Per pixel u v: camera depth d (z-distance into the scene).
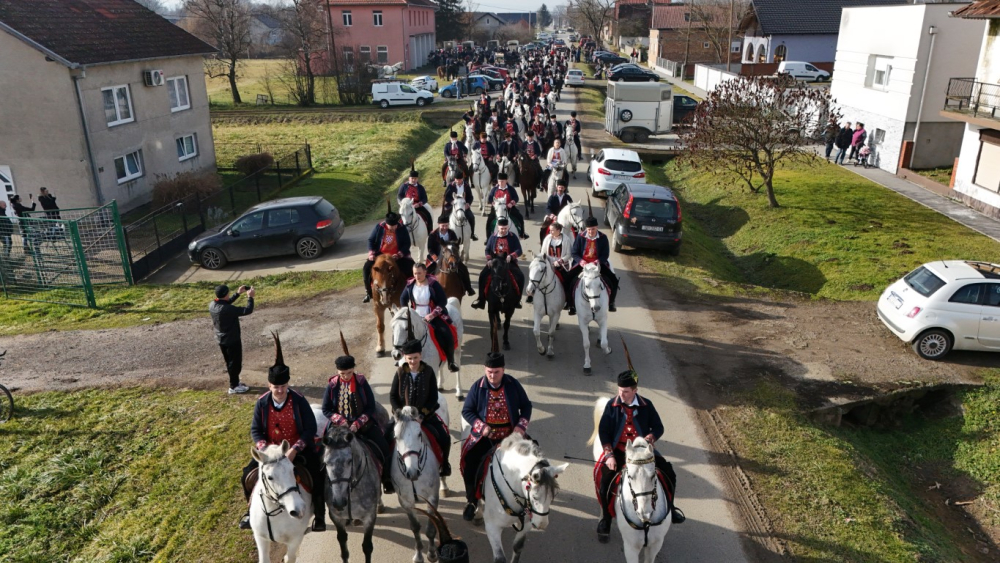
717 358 12.45
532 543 7.61
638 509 5.87
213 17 52.25
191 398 11.15
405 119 46.09
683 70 67.25
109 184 24.41
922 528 8.56
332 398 7.14
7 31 21.56
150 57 26.38
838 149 32.00
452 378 11.38
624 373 6.68
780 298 15.84
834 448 9.66
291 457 6.37
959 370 12.27
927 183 26.53
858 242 20.03
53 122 22.69
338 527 6.73
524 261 17.73
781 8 51.81
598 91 59.22
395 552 7.50
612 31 115.94
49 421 10.68
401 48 73.25
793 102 23.20
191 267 19.72
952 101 27.25
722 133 23.75
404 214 14.84
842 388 11.49
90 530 8.33
